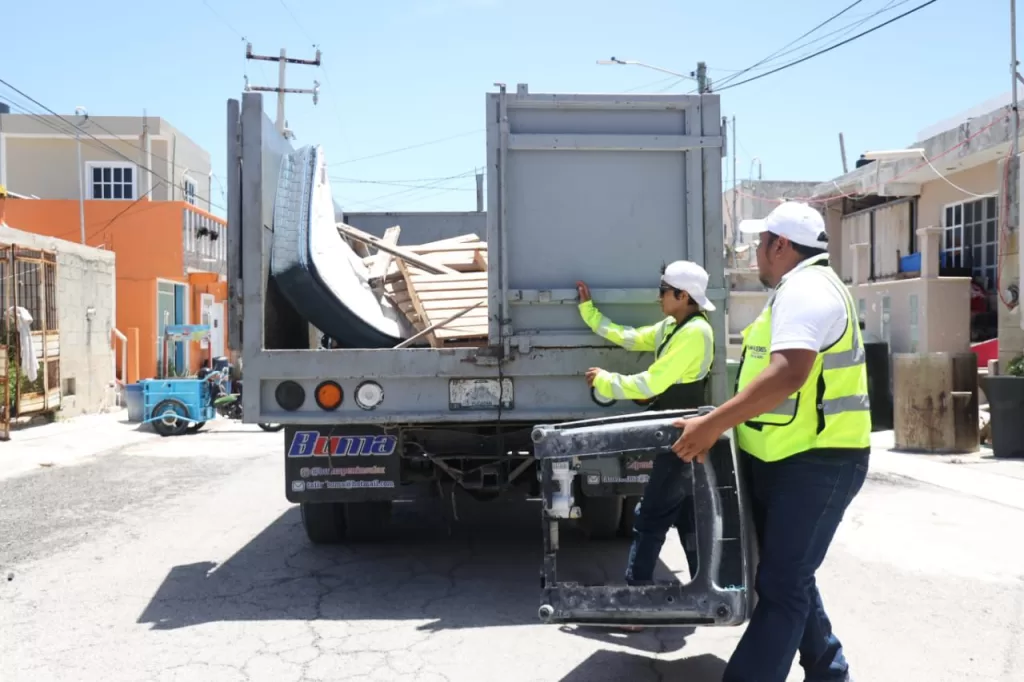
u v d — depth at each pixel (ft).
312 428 17.71
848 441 10.77
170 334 60.49
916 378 34.68
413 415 17.02
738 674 10.89
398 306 20.44
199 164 105.40
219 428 49.90
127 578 18.51
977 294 53.11
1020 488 27.20
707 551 11.53
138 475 33.24
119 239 74.43
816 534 10.77
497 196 16.83
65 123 90.79
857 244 60.44
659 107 17.10
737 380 11.74
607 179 17.11
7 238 46.32
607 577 18.29
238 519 24.73
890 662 13.65
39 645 14.47
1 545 21.63
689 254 17.07
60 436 44.39
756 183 81.30
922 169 55.72
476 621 15.60
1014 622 15.46
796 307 10.37
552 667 13.43
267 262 18.12
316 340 23.85
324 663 13.60
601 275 17.10
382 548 20.99
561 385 17.04
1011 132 44.42
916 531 21.99
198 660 13.75
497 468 18.34
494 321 16.80
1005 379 32.83
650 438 11.55
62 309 52.44
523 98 16.80
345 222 30.86
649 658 13.82
